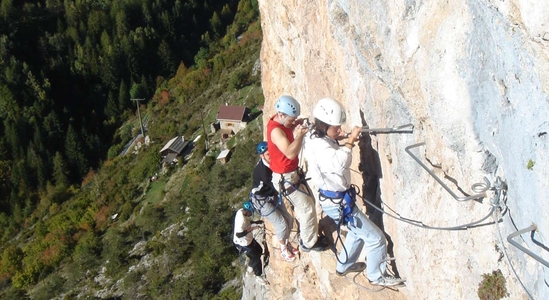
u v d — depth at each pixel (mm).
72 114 85625
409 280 5852
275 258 11234
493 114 3725
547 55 2889
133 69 90312
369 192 6637
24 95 83125
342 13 5812
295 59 9430
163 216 50031
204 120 67688
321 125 5418
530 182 3436
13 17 91688
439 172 4816
